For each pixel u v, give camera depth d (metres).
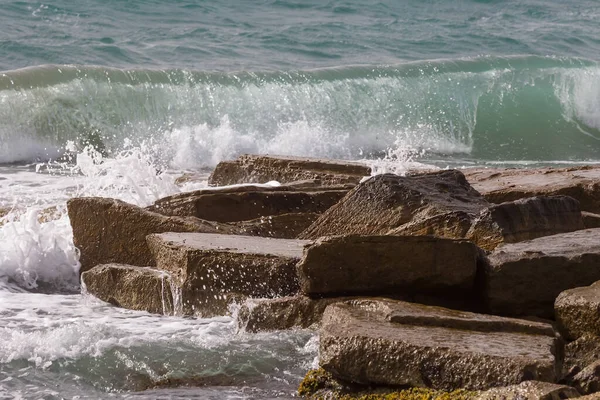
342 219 33.34
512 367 20.09
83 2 110.81
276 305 26.92
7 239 35.12
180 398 23.14
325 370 22.81
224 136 68.81
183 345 26.39
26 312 30.25
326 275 26.19
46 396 23.38
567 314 24.00
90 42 93.31
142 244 34.25
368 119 78.19
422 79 83.56
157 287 30.47
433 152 76.50
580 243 27.72
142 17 108.56
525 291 25.69
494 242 29.47
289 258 28.59
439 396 20.50
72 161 64.81
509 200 38.09
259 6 123.38
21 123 65.69
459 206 32.53
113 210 34.62
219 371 24.86
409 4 136.25
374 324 22.94
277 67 89.81
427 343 21.36
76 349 26.09
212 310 29.42
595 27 133.62
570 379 21.41
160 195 42.56
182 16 111.69
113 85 69.75
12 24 97.25
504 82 87.81
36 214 35.53
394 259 26.03
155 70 72.56
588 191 37.94
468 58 90.00
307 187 38.59
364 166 43.41
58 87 67.88
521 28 128.38
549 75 89.81
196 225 33.91
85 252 35.12
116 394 23.61
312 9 125.75
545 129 85.31
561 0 152.00
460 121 82.75
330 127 75.81
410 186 33.28
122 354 25.77
